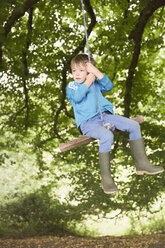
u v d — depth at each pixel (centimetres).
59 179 1289
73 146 382
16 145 1405
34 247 1144
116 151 1263
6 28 910
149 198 1195
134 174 1201
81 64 380
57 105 1498
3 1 838
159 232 1464
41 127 1483
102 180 368
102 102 383
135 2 1066
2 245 1183
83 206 1305
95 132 367
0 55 1036
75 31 1290
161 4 977
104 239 1236
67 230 1526
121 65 1382
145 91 1394
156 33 1385
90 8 1079
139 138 373
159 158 1158
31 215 1528
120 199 1251
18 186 1761
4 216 1508
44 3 1195
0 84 1291
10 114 1579
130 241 1172
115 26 1240
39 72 1325
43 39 1258
